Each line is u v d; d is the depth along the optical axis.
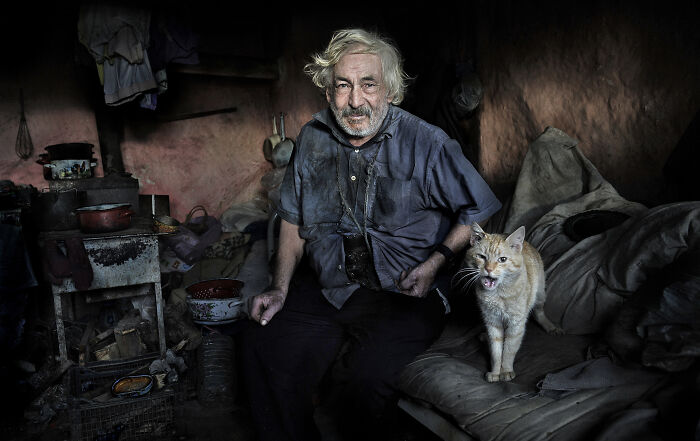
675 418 1.44
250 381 2.05
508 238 1.87
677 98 2.61
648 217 2.19
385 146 2.06
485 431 1.63
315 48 4.80
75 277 2.84
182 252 3.81
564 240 2.59
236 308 2.92
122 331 3.09
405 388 1.99
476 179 2.00
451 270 2.58
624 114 2.88
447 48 4.08
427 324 2.02
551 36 3.24
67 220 3.19
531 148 3.12
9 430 2.59
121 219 3.05
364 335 1.99
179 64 4.33
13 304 2.97
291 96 4.83
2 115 3.82
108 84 3.50
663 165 2.72
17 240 2.96
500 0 3.58
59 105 4.01
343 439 2.02
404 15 4.45
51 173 3.64
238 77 4.89
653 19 2.67
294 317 2.11
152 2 3.59
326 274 2.17
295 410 1.97
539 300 2.26
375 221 2.09
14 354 3.07
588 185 2.91
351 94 1.93
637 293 2.01
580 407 1.62
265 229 4.28
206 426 2.62
